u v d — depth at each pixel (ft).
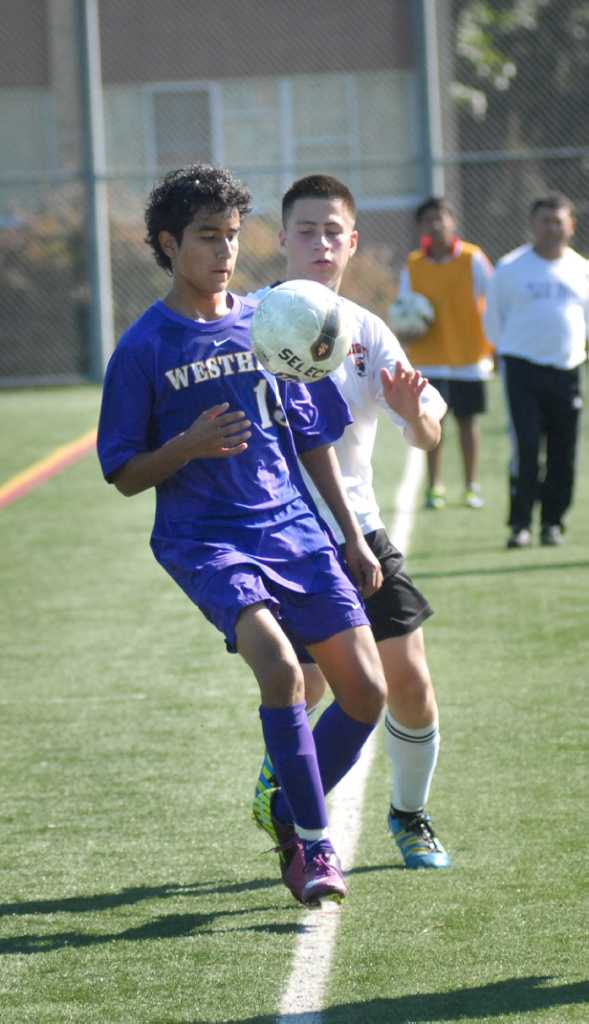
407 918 50.93
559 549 122.62
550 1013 42.78
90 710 81.20
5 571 121.39
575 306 122.52
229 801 65.05
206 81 286.87
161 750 73.20
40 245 254.06
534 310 121.90
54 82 281.54
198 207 50.85
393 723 56.39
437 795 64.34
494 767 67.87
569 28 333.62
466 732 73.61
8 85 282.15
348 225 57.16
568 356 122.21
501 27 334.44
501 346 123.44
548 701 78.59
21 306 254.47
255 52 286.46
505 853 56.95
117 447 51.34
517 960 46.75
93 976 47.16
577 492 151.02
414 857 56.29
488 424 197.36
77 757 72.49
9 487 160.04
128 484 51.31
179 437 49.80
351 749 52.26
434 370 143.13
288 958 47.96
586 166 295.28
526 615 98.94
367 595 53.72
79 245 252.83
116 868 57.36
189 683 86.43
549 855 56.39
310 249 56.54
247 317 53.06
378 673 51.29
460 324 143.43
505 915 50.65
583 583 108.58
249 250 255.91
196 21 286.25
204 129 288.10
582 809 61.57
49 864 57.98
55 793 66.90
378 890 53.98
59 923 51.93
